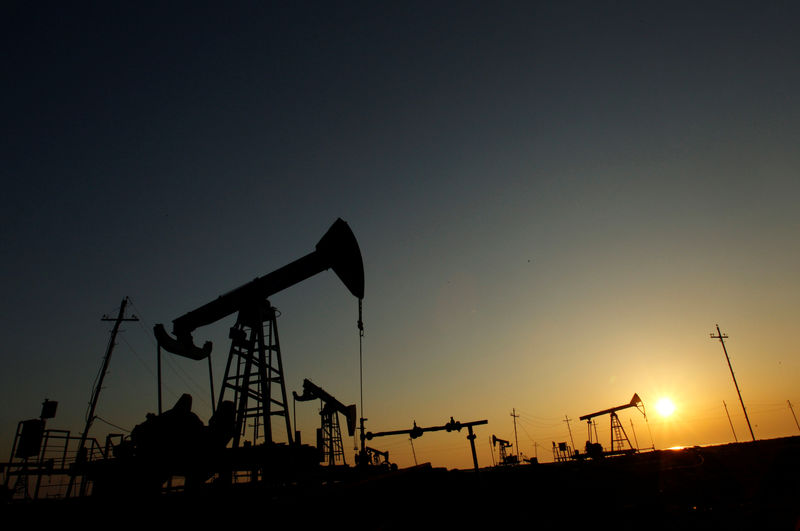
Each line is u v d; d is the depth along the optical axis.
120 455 10.92
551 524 13.70
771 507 13.88
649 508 14.44
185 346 18.20
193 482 10.99
